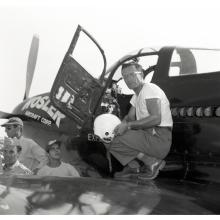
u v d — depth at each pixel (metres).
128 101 5.15
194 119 4.20
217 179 4.00
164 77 4.68
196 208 2.63
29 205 2.25
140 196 2.63
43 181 2.66
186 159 4.26
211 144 4.06
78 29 4.75
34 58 7.38
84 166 5.38
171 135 4.04
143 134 4.02
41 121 5.85
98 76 5.44
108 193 2.57
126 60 5.23
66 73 4.85
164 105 3.99
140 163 4.21
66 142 5.54
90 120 4.96
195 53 4.88
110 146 4.18
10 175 2.82
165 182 3.88
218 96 4.05
